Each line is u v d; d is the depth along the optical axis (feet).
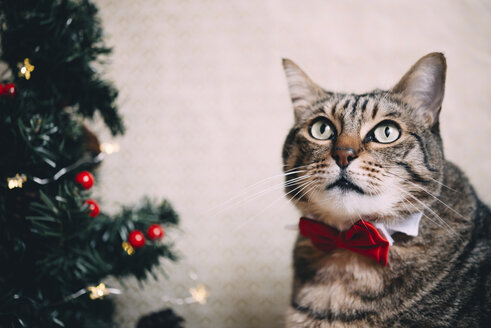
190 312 1.82
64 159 1.24
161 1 2.00
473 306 1.02
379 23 1.80
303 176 1.12
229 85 1.92
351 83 1.79
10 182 1.10
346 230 1.13
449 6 1.76
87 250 1.20
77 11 1.28
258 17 1.91
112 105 1.39
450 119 1.73
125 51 2.01
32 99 1.23
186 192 1.91
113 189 1.96
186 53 1.96
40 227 1.12
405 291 1.06
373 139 1.09
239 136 1.89
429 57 1.11
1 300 1.10
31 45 1.22
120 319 1.83
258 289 1.79
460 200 1.17
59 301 1.22
